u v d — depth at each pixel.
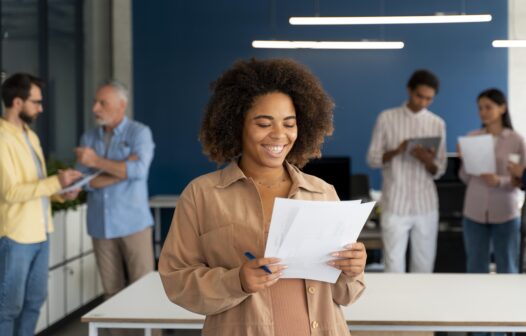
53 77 6.68
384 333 2.96
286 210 1.64
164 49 8.26
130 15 8.27
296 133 1.84
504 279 3.37
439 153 4.93
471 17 6.30
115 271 4.68
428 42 8.06
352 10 8.09
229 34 8.20
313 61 8.19
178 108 8.28
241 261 1.79
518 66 8.00
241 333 1.78
